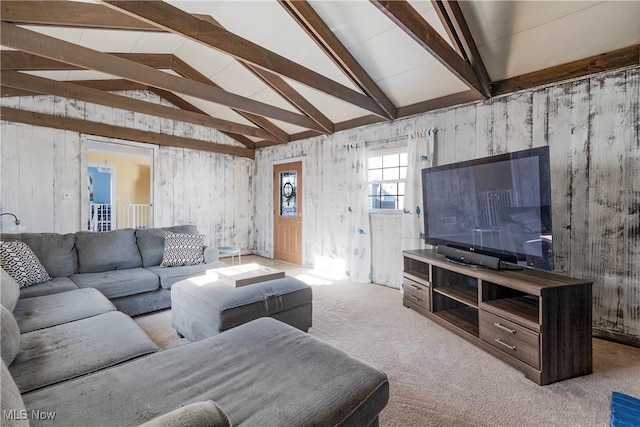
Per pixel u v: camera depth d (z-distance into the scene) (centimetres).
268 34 335
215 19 330
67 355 139
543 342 185
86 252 305
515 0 233
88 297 218
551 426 152
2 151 399
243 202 657
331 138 496
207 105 548
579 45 251
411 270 329
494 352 219
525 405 167
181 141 557
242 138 642
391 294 376
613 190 247
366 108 375
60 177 441
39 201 425
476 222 262
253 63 274
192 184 581
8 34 238
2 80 321
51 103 431
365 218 434
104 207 677
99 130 469
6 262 242
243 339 149
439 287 287
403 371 201
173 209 558
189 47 409
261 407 101
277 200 609
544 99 280
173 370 123
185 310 243
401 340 246
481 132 324
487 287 233
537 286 189
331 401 106
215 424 76
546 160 207
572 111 265
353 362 130
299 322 255
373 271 436
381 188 438
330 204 498
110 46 364
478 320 251
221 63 423
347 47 321
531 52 271
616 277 247
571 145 266
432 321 285
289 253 582
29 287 248
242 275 262
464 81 286
